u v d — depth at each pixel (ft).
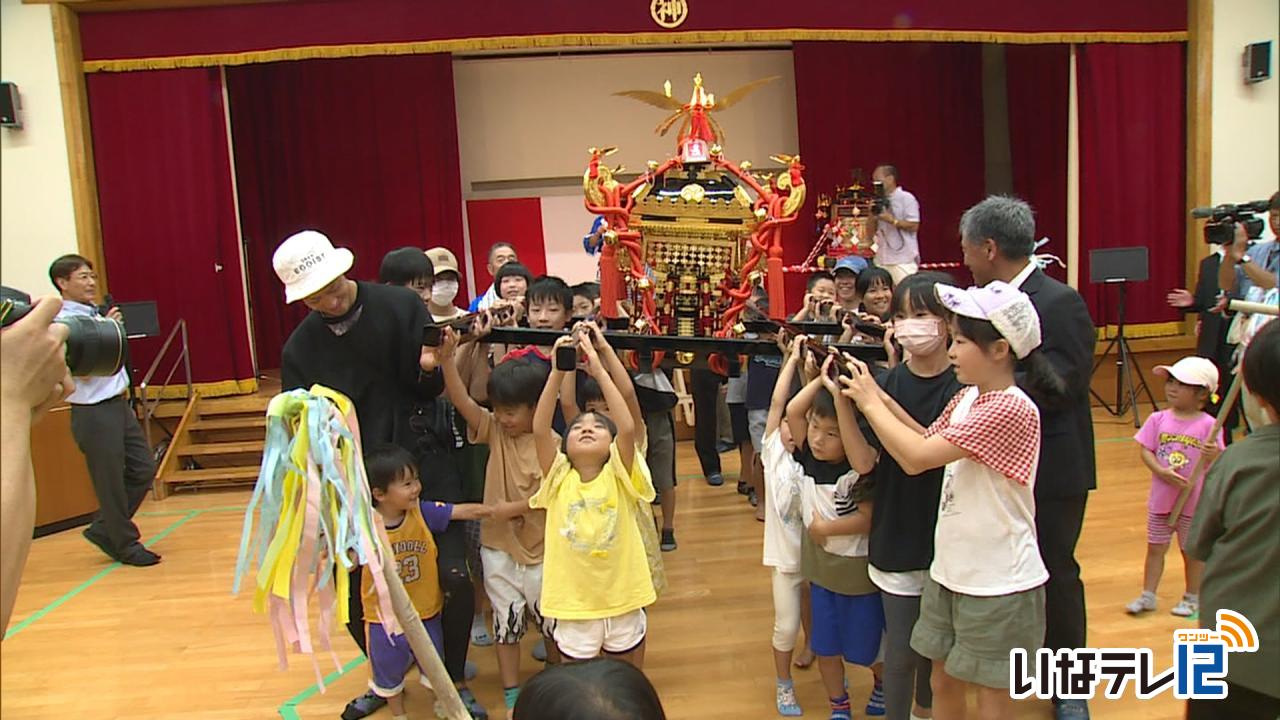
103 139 21.09
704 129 9.62
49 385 3.59
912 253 24.89
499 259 15.69
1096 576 12.96
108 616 13.11
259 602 4.95
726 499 17.76
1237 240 14.14
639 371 10.02
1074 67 24.04
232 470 20.40
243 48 20.85
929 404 8.25
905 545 8.09
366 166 27.37
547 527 8.84
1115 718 9.25
